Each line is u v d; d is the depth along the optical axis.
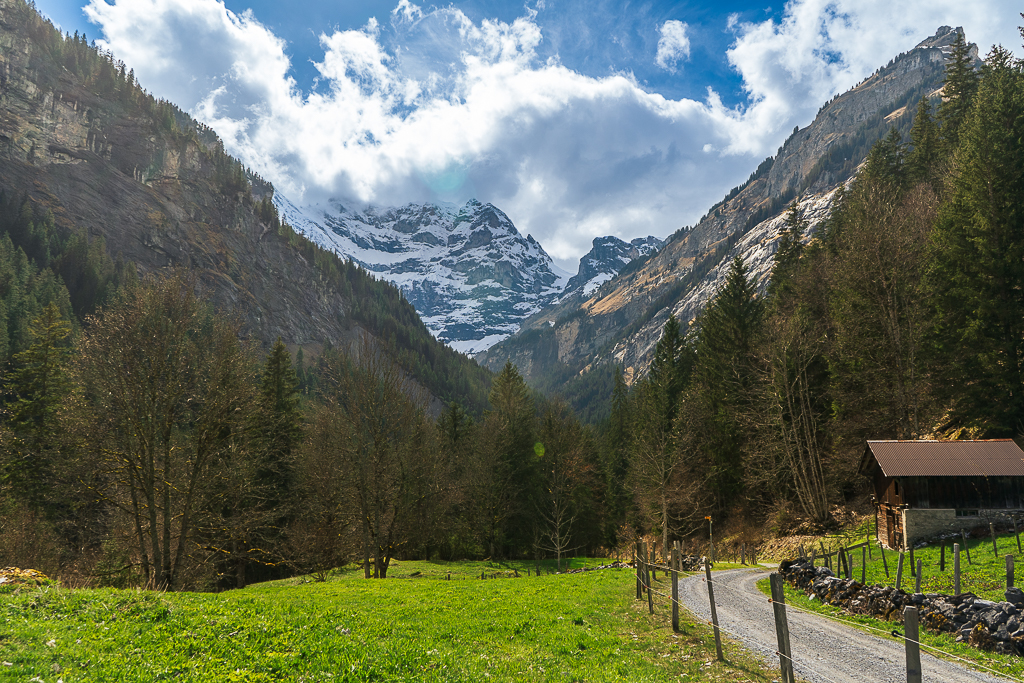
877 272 45.44
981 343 37.38
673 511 59.28
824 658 13.83
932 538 33.47
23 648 10.39
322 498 44.66
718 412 58.81
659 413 62.41
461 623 17.08
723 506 61.81
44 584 15.91
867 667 13.10
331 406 44.38
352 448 41.47
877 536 39.25
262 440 42.28
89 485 31.08
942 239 40.97
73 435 30.19
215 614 15.78
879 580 24.72
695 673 12.73
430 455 51.69
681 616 19.05
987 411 37.41
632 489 65.56
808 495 47.75
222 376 34.28
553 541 59.06
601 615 18.86
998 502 33.69
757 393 54.31
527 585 27.88
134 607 14.77
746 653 14.36
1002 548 27.14
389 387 43.59
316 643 13.33
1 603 13.35
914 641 8.16
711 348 62.62
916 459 35.59
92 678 9.53
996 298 37.00
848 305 47.62
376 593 26.08
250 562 52.16
